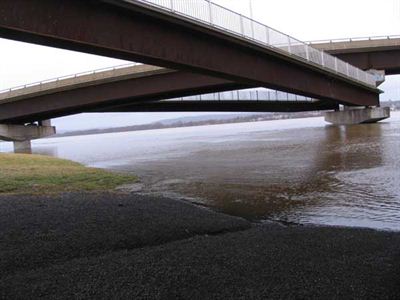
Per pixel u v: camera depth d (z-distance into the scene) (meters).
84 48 25.42
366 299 6.73
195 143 54.94
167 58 31.31
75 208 13.84
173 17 30.28
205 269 8.16
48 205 14.34
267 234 10.73
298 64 49.31
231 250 9.31
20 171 23.02
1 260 9.27
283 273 7.85
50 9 21.94
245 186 19.11
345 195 15.93
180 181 21.73
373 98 74.38
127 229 11.45
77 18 23.47
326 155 29.05
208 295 7.05
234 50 39.91
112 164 33.00
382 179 18.72
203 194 17.81
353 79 62.34
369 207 13.97
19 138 68.50
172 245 9.94
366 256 8.66
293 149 35.25
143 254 9.27
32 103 59.88
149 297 7.05
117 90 57.03
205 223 12.18
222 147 43.62
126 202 15.03
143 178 23.23
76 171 24.05
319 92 56.38
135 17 27.78
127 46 27.23
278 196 16.53
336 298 6.77
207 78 54.72
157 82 56.03
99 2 24.44
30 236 10.85
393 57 70.81
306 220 12.84
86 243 10.34
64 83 57.66
